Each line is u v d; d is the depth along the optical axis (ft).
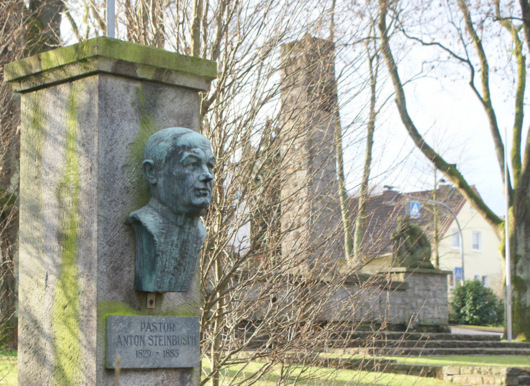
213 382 25.25
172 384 15.71
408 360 53.36
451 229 187.73
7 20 39.91
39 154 16.21
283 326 24.38
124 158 15.40
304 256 25.43
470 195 89.76
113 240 15.14
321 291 24.97
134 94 15.70
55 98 15.99
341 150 27.32
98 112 15.15
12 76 16.61
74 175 15.42
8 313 43.19
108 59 15.19
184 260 15.44
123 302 15.20
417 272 73.92
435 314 75.56
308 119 26.84
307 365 24.75
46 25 45.55
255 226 25.82
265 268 25.53
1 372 35.12
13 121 41.37
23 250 16.34
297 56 27.99
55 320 15.51
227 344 26.14
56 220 15.71
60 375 15.29
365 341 27.66
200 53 28.40
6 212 42.29
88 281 14.98
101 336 14.80
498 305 138.10
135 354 15.08
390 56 29.84
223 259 26.86
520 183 89.04
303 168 26.55
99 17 30.68
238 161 26.68
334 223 26.63
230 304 26.53
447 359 58.85
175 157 15.06
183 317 15.88
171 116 16.25
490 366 46.09
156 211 15.29
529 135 88.69
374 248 26.40
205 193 15.10
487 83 90.22
